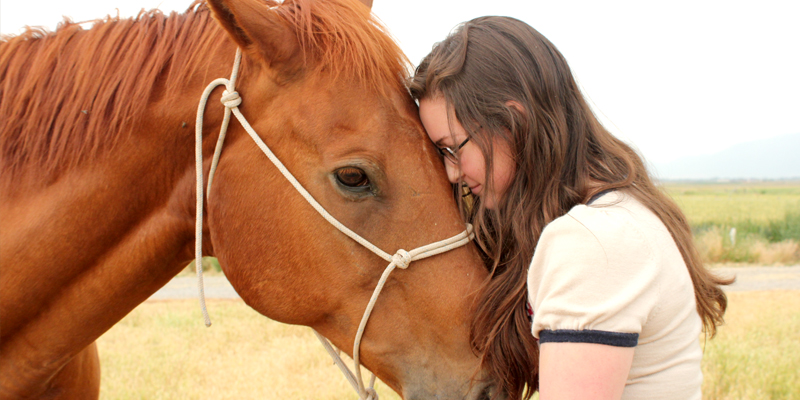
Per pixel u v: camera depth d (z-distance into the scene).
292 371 4.65
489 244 1.41
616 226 1.03
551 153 1.29
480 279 1.38
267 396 4.09
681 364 1.10
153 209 1.55
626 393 1.11
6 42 1.61
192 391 4.16
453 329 1.34
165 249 1.58
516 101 1.28
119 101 1.47
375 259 1.38
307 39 1.40
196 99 1.48
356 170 1.34
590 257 0.99
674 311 1.06
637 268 1.00
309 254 1.40
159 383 4.36
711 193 49.62
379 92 1.38
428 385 1.36
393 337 1.39
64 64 1.52
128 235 1.54
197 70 1.49
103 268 1.54
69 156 1.47
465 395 1.32
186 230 1.59
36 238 1.46
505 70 1.29
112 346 5.34
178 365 4.73
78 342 1.60
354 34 1.41
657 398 1.08
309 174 1.38
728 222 16.67
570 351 0.95
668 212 1.25
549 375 0.97
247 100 1.44
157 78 1.50
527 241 1.28
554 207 1.27
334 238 1.38
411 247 1.36
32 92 1.51
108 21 1.58
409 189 1.36
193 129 1.49
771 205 27.19
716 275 1.46
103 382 4.36
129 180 1.49
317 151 1.37
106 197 1.48
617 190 1.22
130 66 1.49
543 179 1.29
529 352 1.28
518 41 1.33
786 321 6.01
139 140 1.48
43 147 1.48
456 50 1.34
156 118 1.48
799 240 13.80
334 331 1.47
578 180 1.29
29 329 1.55
